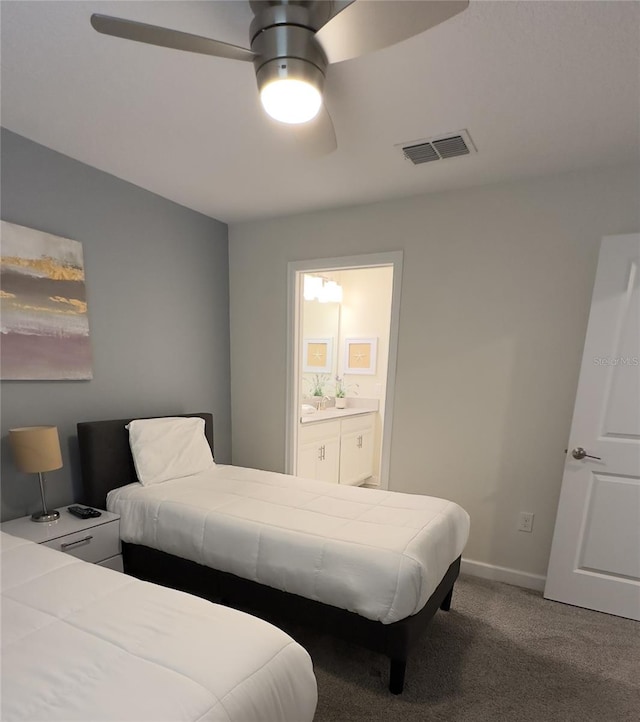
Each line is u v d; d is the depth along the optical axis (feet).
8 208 6.49
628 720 4.90
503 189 7.87
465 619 6.85
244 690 2.92
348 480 13.43
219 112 5.81
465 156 6.89
